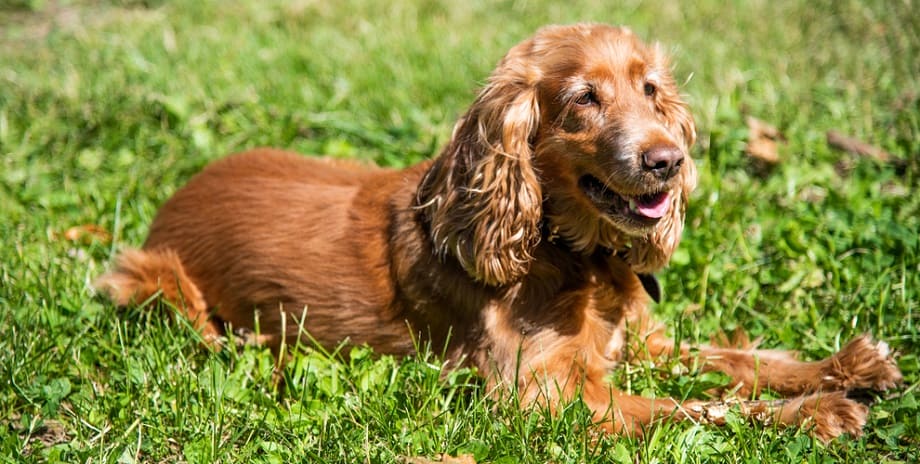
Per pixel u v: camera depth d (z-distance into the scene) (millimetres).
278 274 5637
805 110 8234
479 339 5172
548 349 5055
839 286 5785
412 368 5129
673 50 5535
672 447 4500
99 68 9805
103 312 5750
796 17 10422
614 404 4898
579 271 5270
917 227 6328
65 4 13188
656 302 5520
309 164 6176
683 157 4754
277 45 10336
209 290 5918
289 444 4637
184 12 12031
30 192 7320
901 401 4820
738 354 5414
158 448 4672
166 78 9266
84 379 5156
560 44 5074
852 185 6992
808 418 4703
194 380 5055
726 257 6246
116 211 6727
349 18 11328
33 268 6238
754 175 7488
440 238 5125
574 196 5117
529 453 4410
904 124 7930
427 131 8102
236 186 6016
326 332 5555
